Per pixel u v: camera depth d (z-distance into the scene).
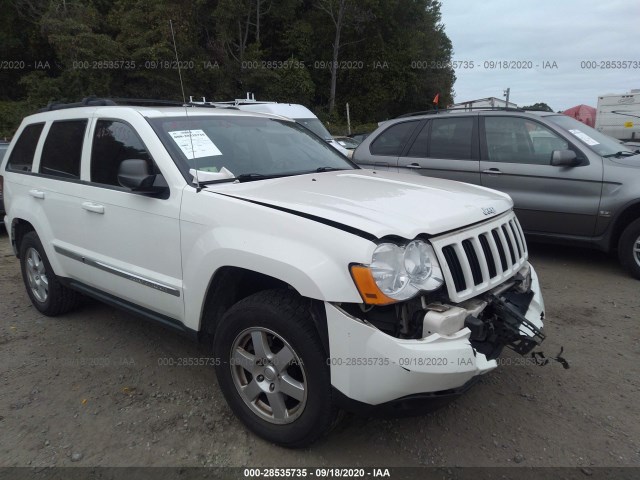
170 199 3.18
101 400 3.40
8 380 3.67
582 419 3.15
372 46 37.88
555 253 6.69
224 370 3.01
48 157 4.41
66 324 4.62
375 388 2.43
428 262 2.56
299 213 2.67
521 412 3.22
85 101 4.25
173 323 3.34
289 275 2.55
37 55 29.38
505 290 3.06
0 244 8.09
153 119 3.53
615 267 6.04
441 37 46.28
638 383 3.53
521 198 6.06
